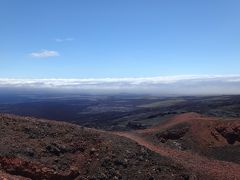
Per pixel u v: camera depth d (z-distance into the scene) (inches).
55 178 1036.5
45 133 1217.4
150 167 1178.0
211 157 1803.6
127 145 1259.2
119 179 1098.1
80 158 1131.3
